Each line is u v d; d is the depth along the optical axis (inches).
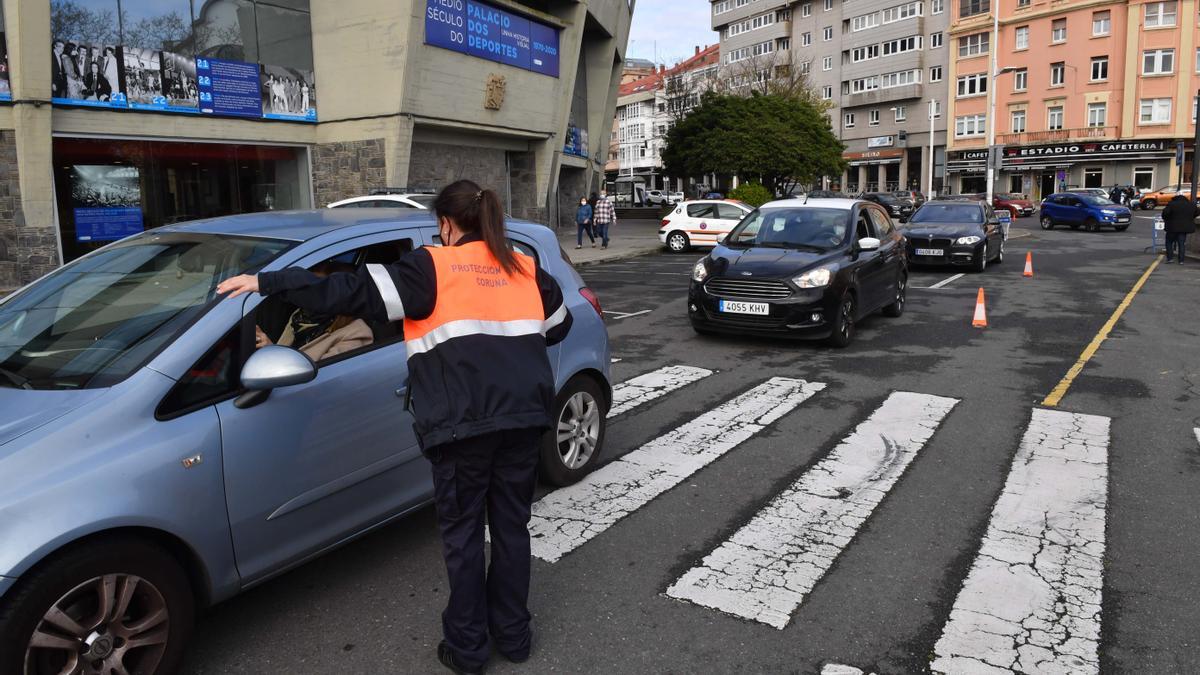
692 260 813.2
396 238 147.6
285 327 130.5
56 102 548.4
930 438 225.9
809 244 374.9
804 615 132.9
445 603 137.3
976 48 2299.5
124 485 102.5
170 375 112.5
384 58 701.3
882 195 1683.1
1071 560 151.3
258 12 677.3
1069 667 118.0
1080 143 2086.6
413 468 146.6
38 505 95.6
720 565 150.6
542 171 983.0
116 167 594.9
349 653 122.5
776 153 1378.0
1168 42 1952.5
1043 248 900.6
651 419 247.6
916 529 165.9
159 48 606.9
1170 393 271.3
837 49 2691.9
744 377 302.2
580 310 187.3
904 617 132.1
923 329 399.5
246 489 117.4
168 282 129.8
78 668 99.7
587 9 1029.2
